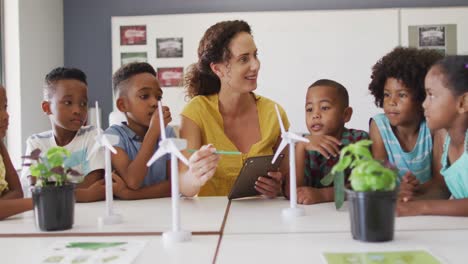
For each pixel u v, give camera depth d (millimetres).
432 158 1346
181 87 3475
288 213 1051
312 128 1508
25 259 745
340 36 3418
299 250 765
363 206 795
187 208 1186
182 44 3482
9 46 2926
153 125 1517
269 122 1571
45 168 946
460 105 1053
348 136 1515
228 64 1492
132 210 1170
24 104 2979
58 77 1585
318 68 3436
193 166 1183
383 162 841
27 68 3025
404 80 1346
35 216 950
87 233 912
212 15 3461
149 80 1613
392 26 3393
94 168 1544
